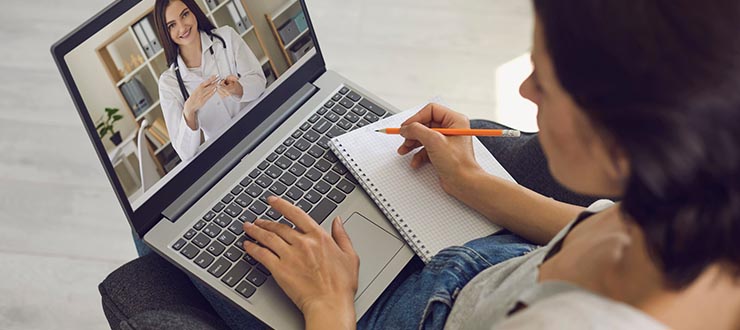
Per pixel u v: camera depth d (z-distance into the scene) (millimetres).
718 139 380
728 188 398
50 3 1892
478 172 932
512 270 713
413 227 927
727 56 369
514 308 551
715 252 432
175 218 929
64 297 1493
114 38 833
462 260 830
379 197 947
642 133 392
